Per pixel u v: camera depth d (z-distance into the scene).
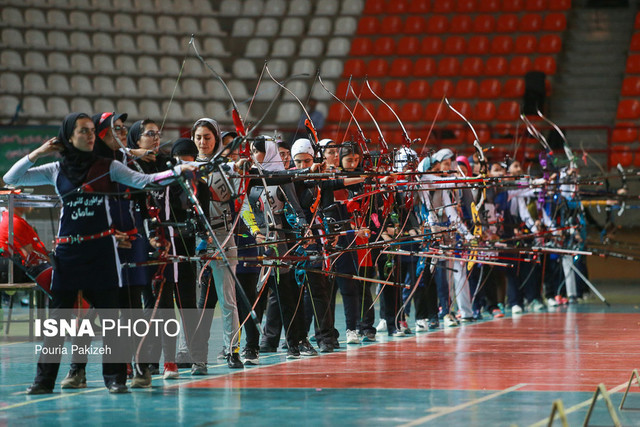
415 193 34.16
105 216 19.80
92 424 16.48
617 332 33.28
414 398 19.06
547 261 47.06
